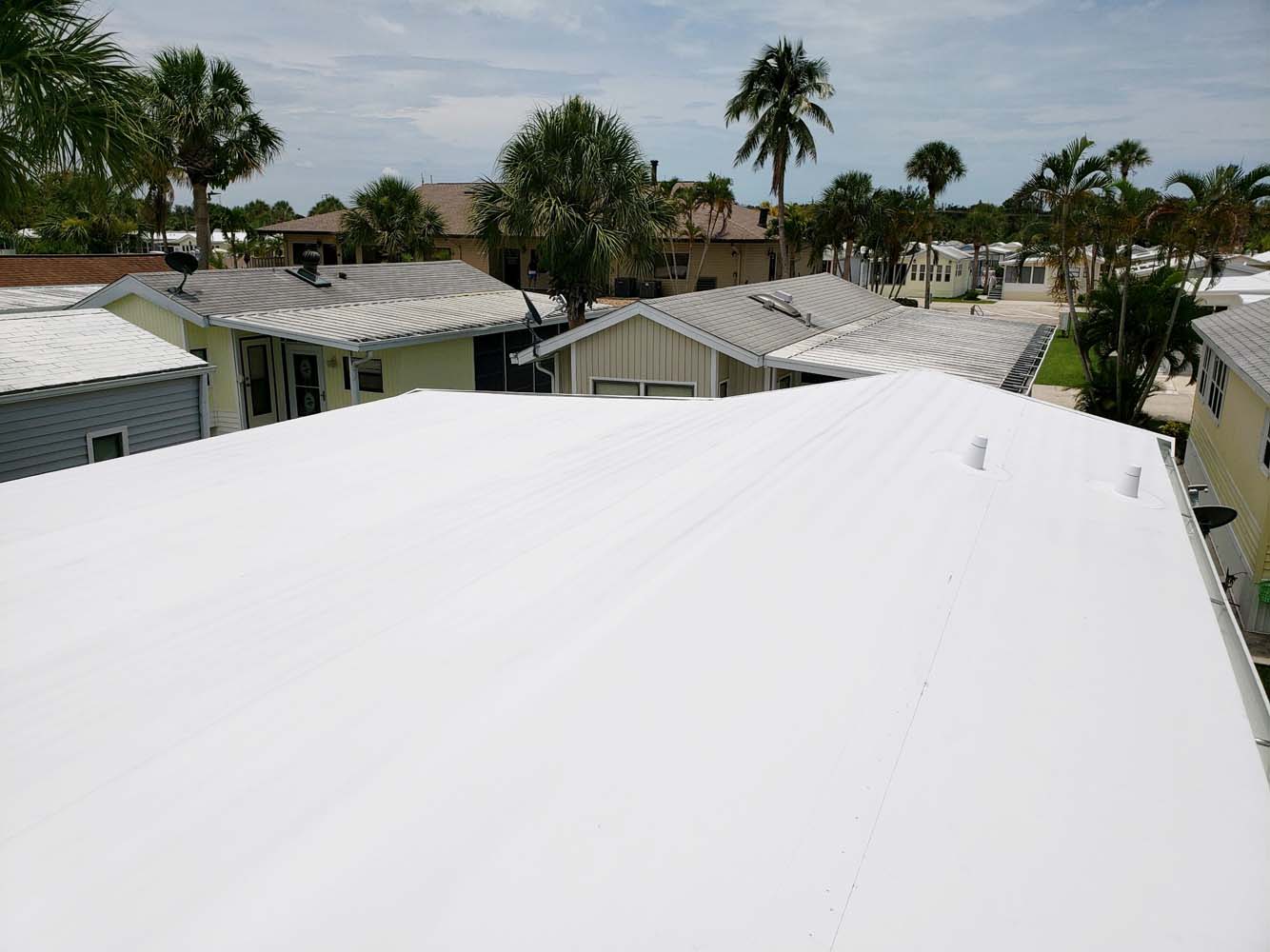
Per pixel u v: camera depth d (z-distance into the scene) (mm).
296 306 15844
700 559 3006
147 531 3746
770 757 1916
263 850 1570
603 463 4754
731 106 33281
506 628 2516
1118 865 1729
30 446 9789
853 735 2049
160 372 10977
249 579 3121
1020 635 2760
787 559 3061
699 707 2088
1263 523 9508
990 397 6961
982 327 17562
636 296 36000
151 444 11188
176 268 14383
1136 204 17625
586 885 1490
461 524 3693
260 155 25547
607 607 2629
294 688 2191
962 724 2176
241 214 49281
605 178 18125
